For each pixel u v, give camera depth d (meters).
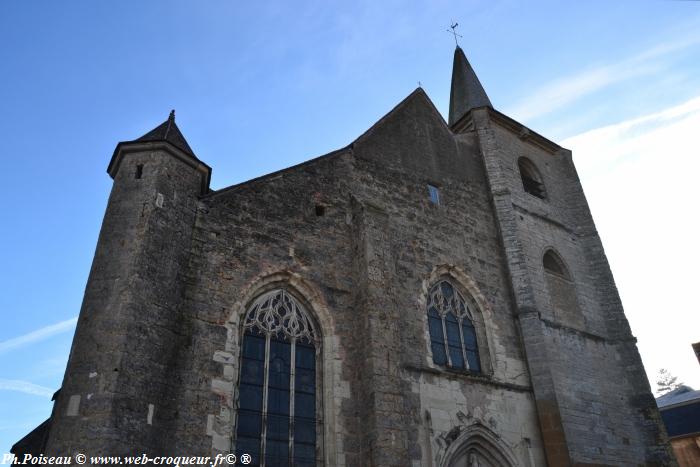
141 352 13.15
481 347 20.78
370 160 22.45
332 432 15.56
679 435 35.03
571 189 29.83
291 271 17.61
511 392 19.80
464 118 29.81
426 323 19.55
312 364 16.73
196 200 16.80
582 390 21.48
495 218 24.95
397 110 25.19
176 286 14.91
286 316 17.02
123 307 13.34
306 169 20.22
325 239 19.03
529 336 21.31
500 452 18.20
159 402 13.12
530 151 29.80
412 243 21.19
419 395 17.55
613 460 20.39
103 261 14.35
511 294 22.73
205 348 14.78
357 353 17.08
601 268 26.78
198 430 13.65
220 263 16.30
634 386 23.22
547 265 25.78
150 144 16.53
